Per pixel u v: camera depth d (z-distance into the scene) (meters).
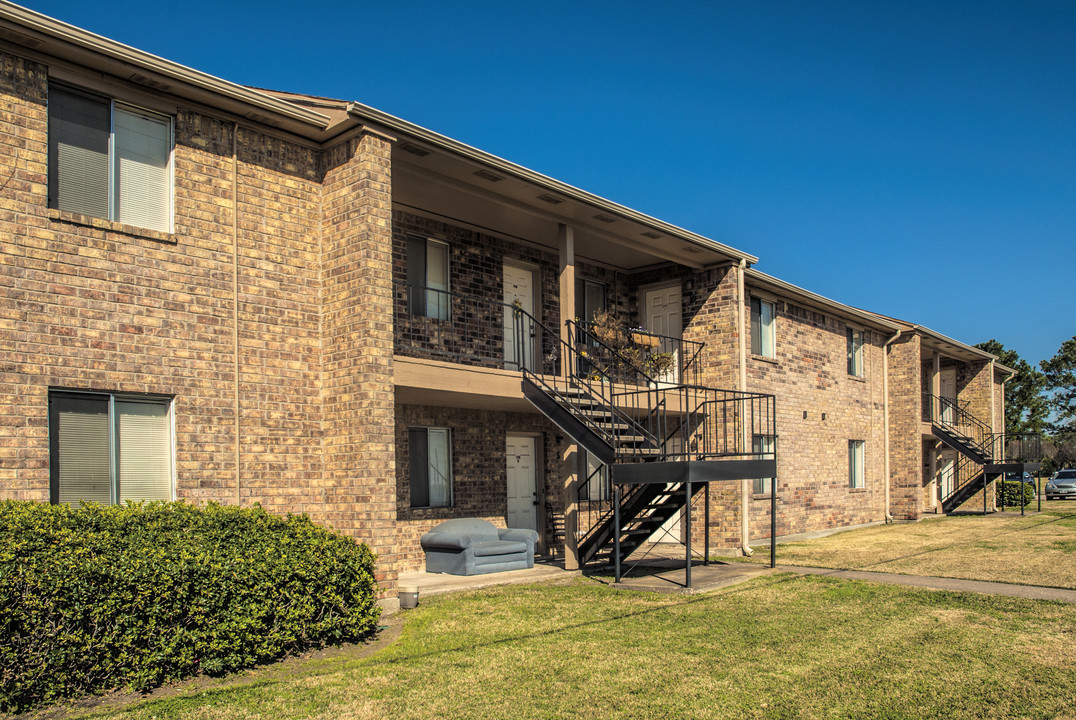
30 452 8.04
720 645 8.62
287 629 7.94
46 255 8.33
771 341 18.98
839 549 16.98
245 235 10.04
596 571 13.61
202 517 8.41
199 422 9.41
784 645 8.62
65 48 8.43
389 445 10.18
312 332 10.60
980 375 30.30
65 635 6.38
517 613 10.19
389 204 10.52
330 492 10.37
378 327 10.20
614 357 16.22
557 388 13.45
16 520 7.04
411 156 11.48
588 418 12.70
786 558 15.55
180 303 9.35
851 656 8.22
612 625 9.52
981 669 7.78
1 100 8.13
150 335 9.06
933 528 21.83
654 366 17.11
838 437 21.50
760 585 12.17
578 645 8.61
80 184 8.80
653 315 18.11
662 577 12.94
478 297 14.01
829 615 10.05
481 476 14.75
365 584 8.90
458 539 12.78
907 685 7.30
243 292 9.96
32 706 6.26
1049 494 35.78
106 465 8.72
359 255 10.25
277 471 10.06
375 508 9.96
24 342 8.10
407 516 13.41
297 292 10.50
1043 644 8.69
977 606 10.57
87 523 7.46
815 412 20.50
